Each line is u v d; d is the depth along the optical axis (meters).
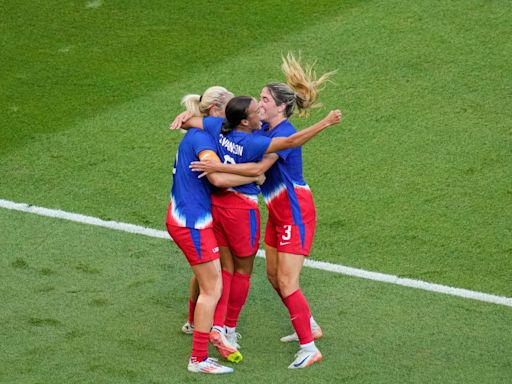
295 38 46.78
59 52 46.91
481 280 32.44
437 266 33.19
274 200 27.52
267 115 27.11
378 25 47.25
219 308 28.06
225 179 26.42
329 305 31.05
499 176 37.94
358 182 37.94
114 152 40.22
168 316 30.36
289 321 30.33
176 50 46.59
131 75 45.12
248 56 45.84
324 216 35.97
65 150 40.41
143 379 27.06
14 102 43.62
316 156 39.56
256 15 48.66
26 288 31.72
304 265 33.22
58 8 50.00
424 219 35.72
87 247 34.25
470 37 46.16
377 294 31.69
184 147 27.17
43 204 37.00
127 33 47.97
